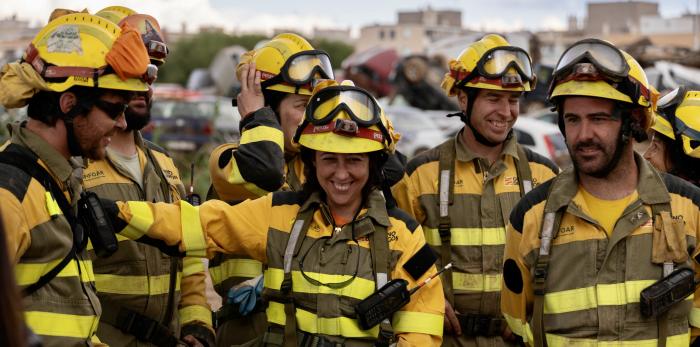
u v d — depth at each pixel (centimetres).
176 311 503
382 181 441
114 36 400
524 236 436
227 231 432
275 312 429
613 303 422
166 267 492
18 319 217
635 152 439
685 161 533
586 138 419
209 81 4328
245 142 479
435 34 11025
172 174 528
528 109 2620
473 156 584
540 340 427
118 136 493
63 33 393
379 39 11169
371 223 425
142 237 427
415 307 426
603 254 425
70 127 392
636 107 422
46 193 382
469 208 580
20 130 389
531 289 442
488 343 572
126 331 476
